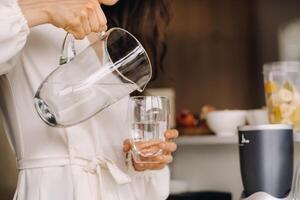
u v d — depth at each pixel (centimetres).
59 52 90
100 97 82
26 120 88
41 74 88
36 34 89
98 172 89
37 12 76
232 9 404
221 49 402
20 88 88
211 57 402
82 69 80
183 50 402
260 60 400
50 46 89
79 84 80
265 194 100
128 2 116
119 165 95
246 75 401
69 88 79
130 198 96
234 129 154
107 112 93
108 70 81
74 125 84
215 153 158
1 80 89
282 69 141
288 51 398
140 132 88
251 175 102
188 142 151
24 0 77
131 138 89
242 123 155
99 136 92
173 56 400
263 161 100
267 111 147
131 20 117
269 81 142
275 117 139
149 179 97
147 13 118
